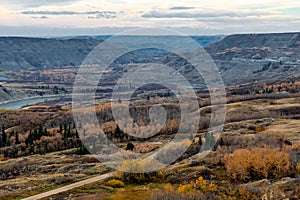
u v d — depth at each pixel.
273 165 66.38
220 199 54.91
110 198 58.16
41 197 61.53
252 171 66.38
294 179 60.75
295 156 70.81
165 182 65.00
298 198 53.12
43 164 95.56
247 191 57.19
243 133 100.69
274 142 86.69
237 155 71.62
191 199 53.78
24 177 81.62
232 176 66.88
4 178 83.94
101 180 68.38
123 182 66.00
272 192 55.56
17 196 62.81
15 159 106.44
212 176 67.56
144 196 58.16
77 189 64.88
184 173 68.44
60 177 74.38
